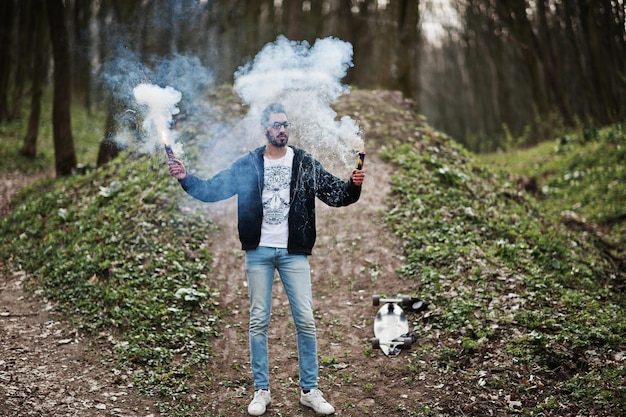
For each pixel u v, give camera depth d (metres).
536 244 6.48
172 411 4.06
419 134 9.09
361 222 6.88
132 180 7.65
